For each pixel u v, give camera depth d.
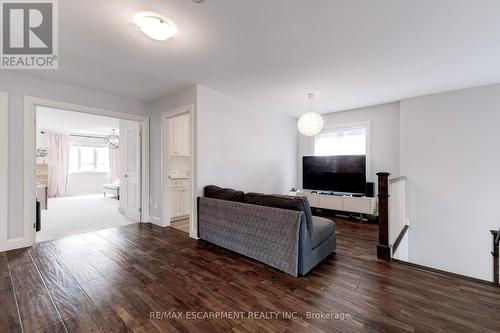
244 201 2.85
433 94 3.84
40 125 7.15
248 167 4.36
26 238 3.03
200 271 2.37
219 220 3.06
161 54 2.52
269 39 2.22
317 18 1.90
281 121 5.25
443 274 2.30
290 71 2.97
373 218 4.50
